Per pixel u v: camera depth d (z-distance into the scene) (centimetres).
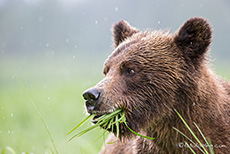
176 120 784
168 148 812
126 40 866
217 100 804
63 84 3647
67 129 1641
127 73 782
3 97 2878
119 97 761
